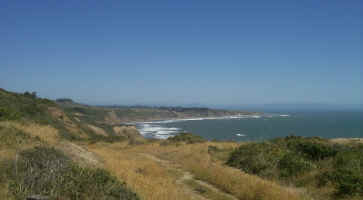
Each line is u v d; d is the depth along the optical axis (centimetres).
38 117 2544
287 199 850
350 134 7806
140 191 788
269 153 1402
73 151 1102
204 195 941
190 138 3070
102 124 6456
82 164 882
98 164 1078
